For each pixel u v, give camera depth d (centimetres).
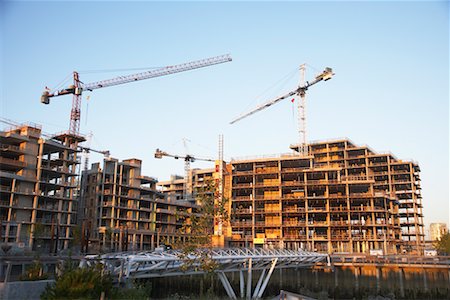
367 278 8925
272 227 12725
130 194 12431
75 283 2756
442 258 9319
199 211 4053
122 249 10481
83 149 15125
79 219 12212
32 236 9269
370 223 11975
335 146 16662
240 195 13662
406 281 8575
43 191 10319
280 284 8025
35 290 3259
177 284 6825
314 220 12744
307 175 13200
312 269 9506
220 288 6856
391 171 15950
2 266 5003
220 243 11900
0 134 9562
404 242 14475
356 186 12656
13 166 9562
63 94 15100
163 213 13450
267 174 13300
